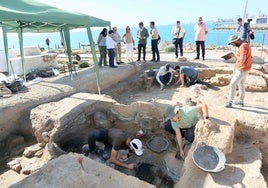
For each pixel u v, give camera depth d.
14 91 7.81
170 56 13.68
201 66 10.29
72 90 8.06
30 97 7.18
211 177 3.44
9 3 5.67
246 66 5.47
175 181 4.32
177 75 9.48
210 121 4.31
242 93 5.89
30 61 12.02
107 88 9.38
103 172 3.38
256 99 6.78
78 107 5.97
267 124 4.51
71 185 3.12
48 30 10.48
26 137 6.35
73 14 6.79
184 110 4.58
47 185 3.13
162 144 5.18
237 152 4.12
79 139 5.67
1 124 6.14
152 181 4.38
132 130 5.87
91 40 7.58
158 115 5.57
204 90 8.29
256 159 3.86
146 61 11.91
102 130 4.85
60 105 6.22
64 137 5.51
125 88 9.81
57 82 8.96
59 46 28.88
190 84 8.91
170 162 4.67
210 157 3.74
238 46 5.57
